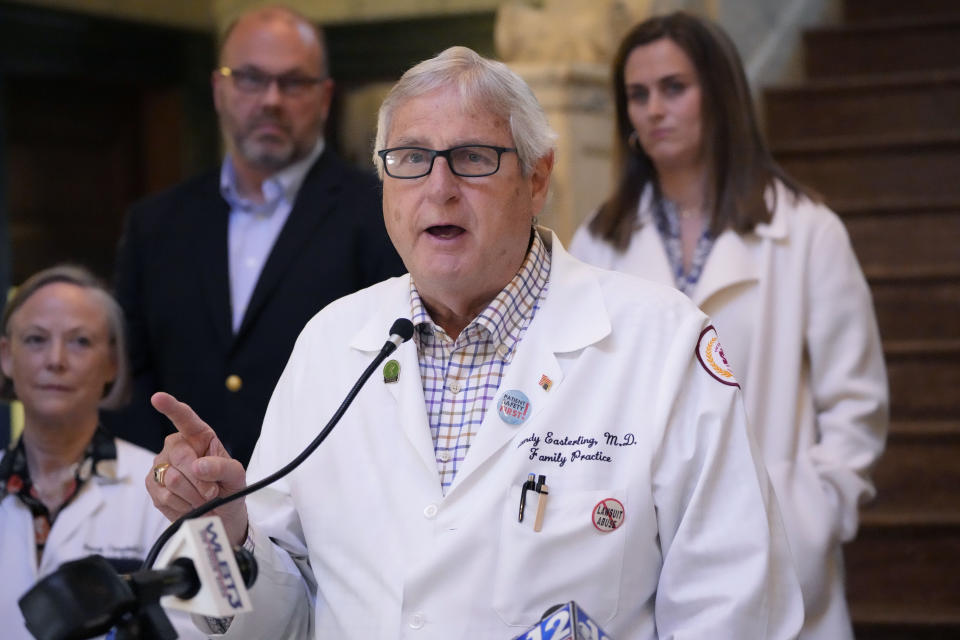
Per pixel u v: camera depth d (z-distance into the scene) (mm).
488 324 4879
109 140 15195
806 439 7102
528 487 4602
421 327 5043
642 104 7605
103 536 6828
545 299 5020
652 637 4652
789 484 6816
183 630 5828
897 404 10789
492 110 4656
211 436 4523
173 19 14883
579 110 11094
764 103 13664
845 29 14516
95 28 14148
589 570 4523
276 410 5281
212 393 8047
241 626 4746
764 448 6949
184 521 3744
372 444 4898
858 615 9469
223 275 8242
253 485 4156
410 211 4695
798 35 14734
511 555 4547
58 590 3494
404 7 14500
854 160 12734
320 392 5121
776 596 4578
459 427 4863
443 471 4793
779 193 7402
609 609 4535
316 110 8484
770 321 7141
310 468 4988
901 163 12586
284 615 4910
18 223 14305
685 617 4574
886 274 11391
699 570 4594
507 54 11984
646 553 4633
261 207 8406
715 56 7465
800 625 4562
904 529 9727
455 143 4621
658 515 4680
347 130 14938
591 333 4871
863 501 7078
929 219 11867
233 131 8414
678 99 7469
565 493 4609
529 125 4742
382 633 4590
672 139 7500
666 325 4891
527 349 4879
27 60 13570
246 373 7965
